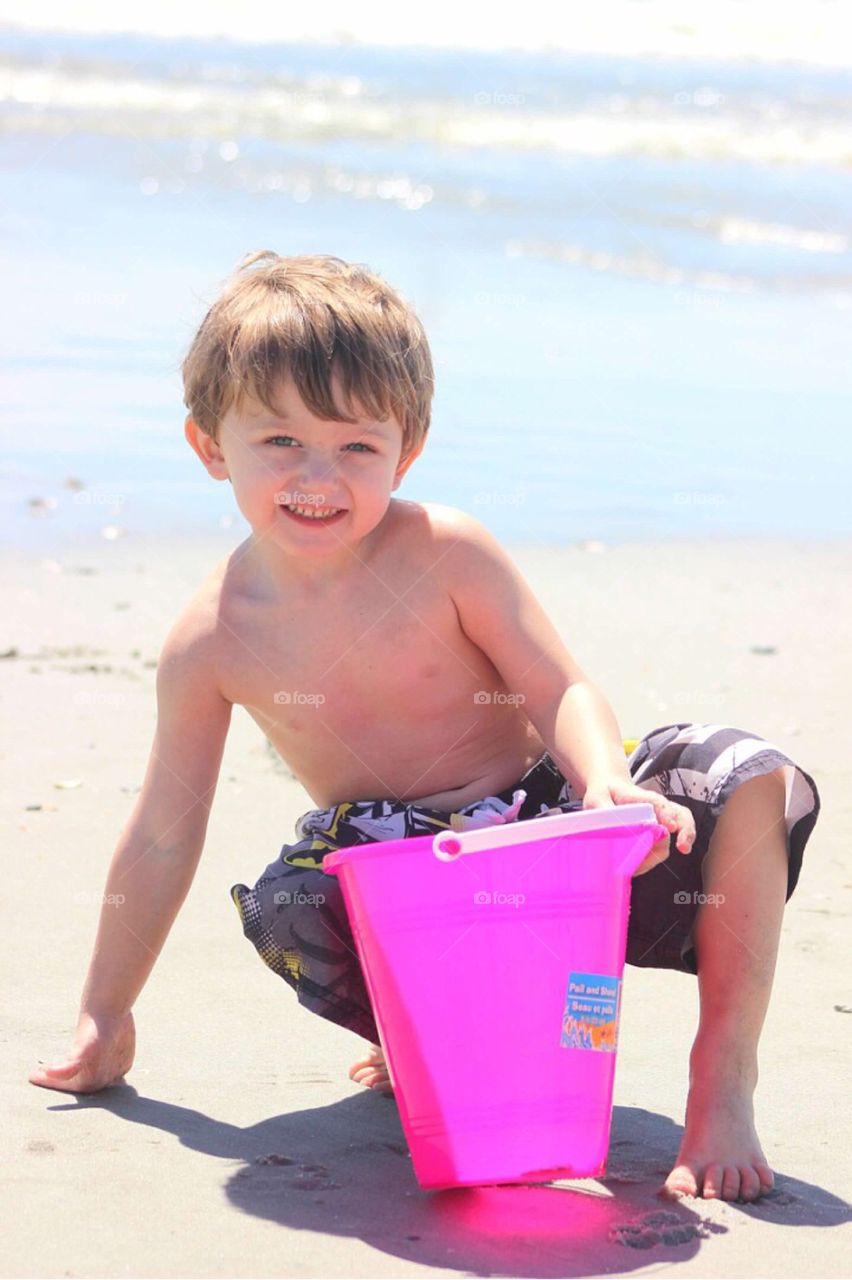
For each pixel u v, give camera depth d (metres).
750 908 2.26
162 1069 2.58
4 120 14.93
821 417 7.28
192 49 20.28
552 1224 2.09
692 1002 2.88
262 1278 1.92
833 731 4.32
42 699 4.47
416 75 18.45
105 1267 1.94
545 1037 2.11
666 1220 2.08
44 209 11.04
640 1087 2.56
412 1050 2.10
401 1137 2.37
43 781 3.88
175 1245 2.00
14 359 7.63
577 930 2.11
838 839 3.65
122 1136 2.33
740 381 7.79
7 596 5.32
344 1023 2.38
